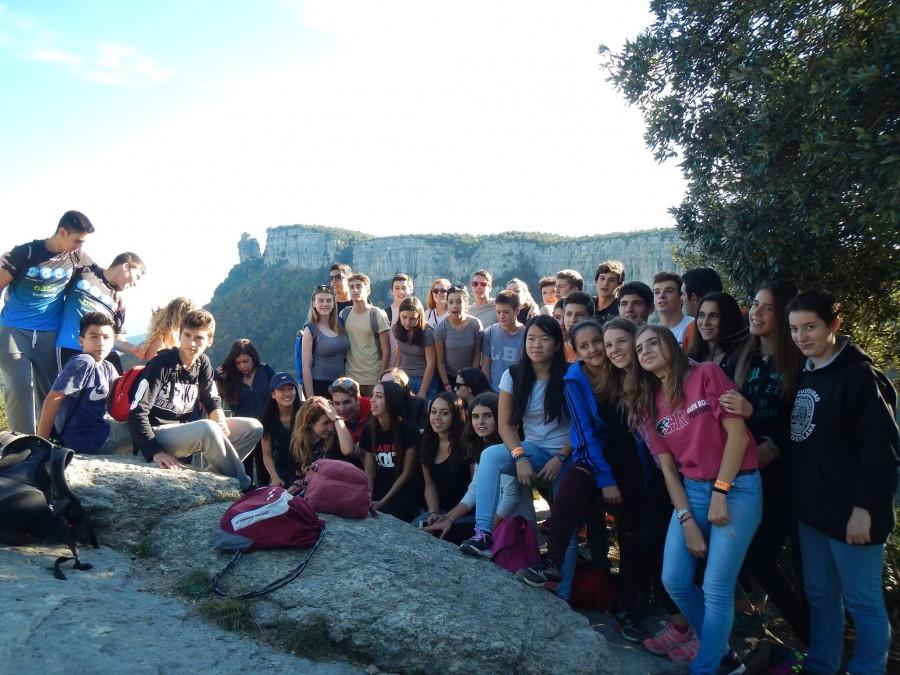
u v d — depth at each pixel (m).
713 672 3.71
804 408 3.90
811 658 4.03
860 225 4.86
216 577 3.88
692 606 3.92
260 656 3.32
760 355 4.35
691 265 9.27
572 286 7.29
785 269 5.24
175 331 5.80
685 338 5.14
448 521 5.11
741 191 5.41
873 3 4.86
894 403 3.79
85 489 4.45
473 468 5.43
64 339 5.70
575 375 4.59
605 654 3.88
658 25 6.10
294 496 4.42
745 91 5.36
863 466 3.61
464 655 3.55
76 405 5.16
